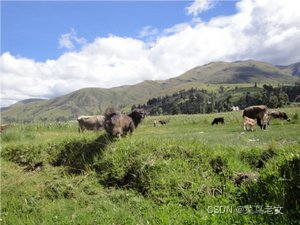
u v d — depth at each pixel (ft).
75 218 27.63
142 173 32.94
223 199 26.27
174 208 26.73
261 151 33.45
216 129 81.56
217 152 33.35
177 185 29.71
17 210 31.09
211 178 29.96
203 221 23.54
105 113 45.32
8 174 40.42
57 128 103.91
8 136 67.82
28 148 46.75
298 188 24.04
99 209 28.84
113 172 35.14
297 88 501.56
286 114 94.94
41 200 32.65
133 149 36.99
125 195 30.86
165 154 34.76
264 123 70.18
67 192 33.47
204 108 540.11
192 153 34.12
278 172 26.35
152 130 97.81
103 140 42.34
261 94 507.30
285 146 32.86
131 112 48.14
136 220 26.14
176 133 74.13
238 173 29.78
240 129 74.59
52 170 40.19
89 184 34.40
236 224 22.62
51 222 27.68
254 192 26.02
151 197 29.76
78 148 42.70
